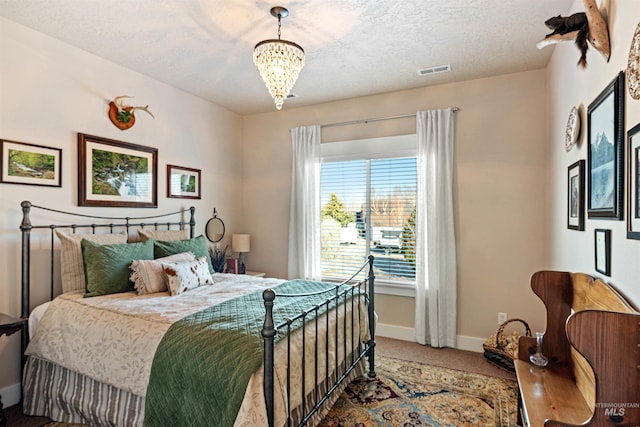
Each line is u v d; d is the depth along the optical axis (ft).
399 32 8.00
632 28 4.21
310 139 13.02
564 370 6.14
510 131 10.37
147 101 10.63
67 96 8.63
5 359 7.59
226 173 13.75
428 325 11.19
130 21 7.60
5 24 7.51
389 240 12.16
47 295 8.23
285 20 7.50
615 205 4.66
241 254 13.61
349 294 8.35
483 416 7.16
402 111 11.78
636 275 4.13
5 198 7.55
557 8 7.04
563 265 7.97
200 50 8.95
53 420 7.03
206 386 4.97
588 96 6.01
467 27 7.80
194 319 6.08
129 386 5.79
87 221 9.07
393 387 8.41
